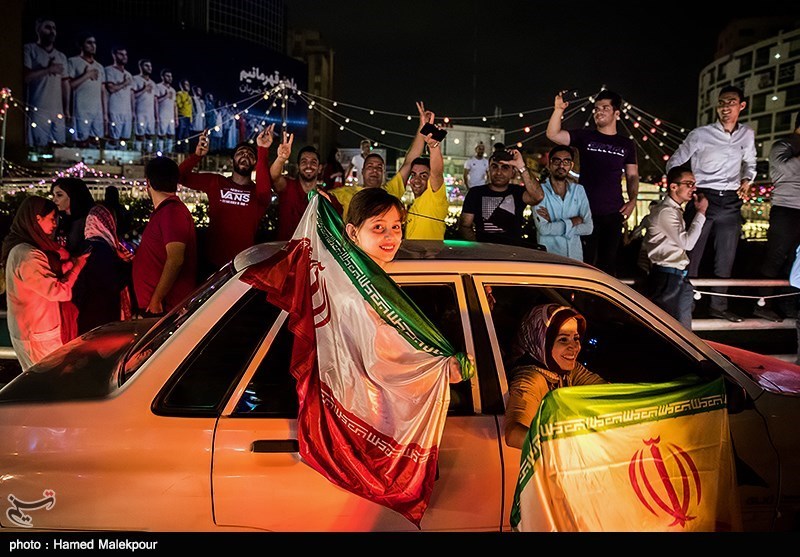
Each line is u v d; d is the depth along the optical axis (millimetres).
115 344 3760
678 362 3469
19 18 37094
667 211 6281
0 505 2877
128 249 6645
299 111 51062
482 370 3117
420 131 6164
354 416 2889
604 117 7207
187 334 2994
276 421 2932
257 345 2994
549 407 2713
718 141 7703
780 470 3234
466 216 6691
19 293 4895
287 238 6543
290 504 2893
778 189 8109
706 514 2797
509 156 6445
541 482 2686
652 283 6406
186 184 6277
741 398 3154
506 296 3615
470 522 2986
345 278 2955
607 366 3652
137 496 2859
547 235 6504
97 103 39969
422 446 2887
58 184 6145
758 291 9445
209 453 2873
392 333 2928
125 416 2904
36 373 3363
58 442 2885
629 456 2750
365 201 3170
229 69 45438
